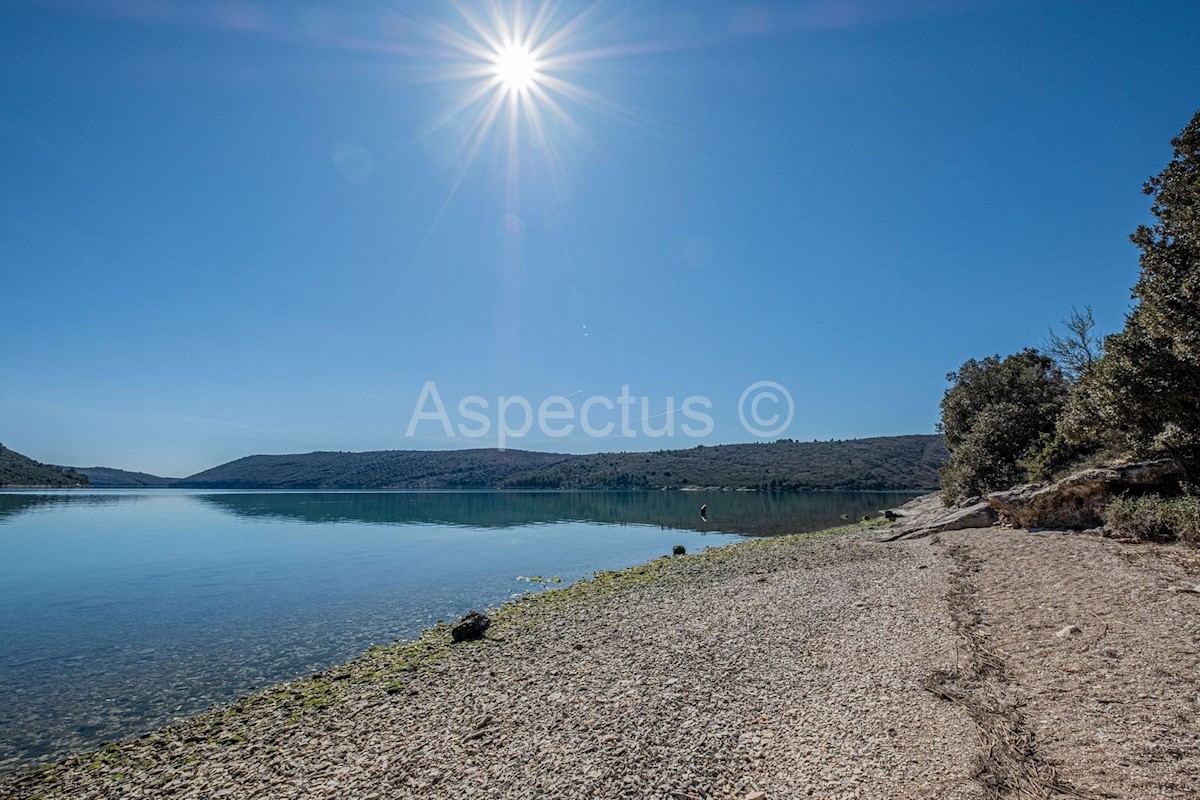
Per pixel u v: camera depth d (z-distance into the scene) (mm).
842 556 20484
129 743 8930
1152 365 13766
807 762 5793
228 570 25750
